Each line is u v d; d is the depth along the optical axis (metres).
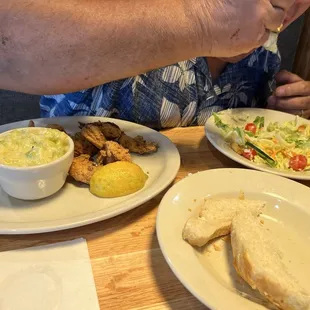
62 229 0.60
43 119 0.93
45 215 0.65
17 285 0.52
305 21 1.49
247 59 1.20
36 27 0.68
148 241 0.62
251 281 0.51
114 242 0.62
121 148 0.79
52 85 0.74
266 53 1.23
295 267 0.58
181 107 1.15
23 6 0.67
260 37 0.77
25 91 0.76
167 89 1.12
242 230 0.58
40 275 0.53
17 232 0.59
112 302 0.51
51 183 0.68
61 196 0.70
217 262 0.58
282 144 0.98
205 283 0.50
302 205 0.69
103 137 0.83
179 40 0.73
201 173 0.73
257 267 0.51
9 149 0.69
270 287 0.49
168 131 1.03
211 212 0.63
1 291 0.50
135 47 0.72
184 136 1.00
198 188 0.70
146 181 0.75
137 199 0.67
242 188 0.72
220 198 0.69
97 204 0.68
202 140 0.99
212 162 0.89
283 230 0.66
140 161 0.82
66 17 0.68
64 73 0.72
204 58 1.14
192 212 0.65
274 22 0.77
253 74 1.24
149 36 0.71
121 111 1.12
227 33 0.74
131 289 0.53
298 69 1.54
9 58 0.70
